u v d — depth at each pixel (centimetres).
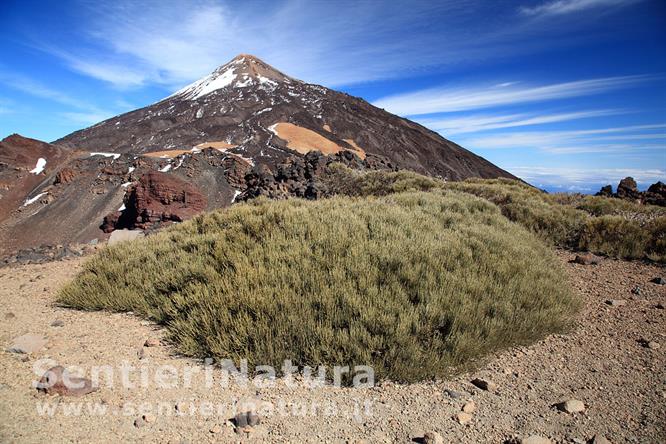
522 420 361
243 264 641
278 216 888
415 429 347
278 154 13325
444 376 438
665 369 456
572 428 349
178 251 812
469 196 1477
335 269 598
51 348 493
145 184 4931
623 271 895
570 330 576
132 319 608
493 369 458
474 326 505
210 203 6544
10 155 8519
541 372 452
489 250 789
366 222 884
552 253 988
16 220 6650
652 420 361
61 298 689
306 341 469
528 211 1375
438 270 643
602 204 1562
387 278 594
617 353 501
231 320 500
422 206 1188
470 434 341
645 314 636
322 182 2598
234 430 345
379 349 461
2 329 557
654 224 1098
